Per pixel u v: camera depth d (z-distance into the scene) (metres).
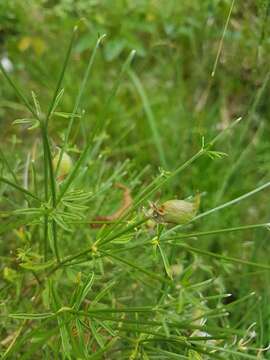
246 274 0.27
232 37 0.34
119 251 0.21
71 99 0.39
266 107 0.35
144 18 0.43
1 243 0.28
